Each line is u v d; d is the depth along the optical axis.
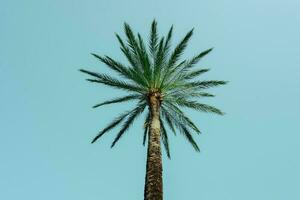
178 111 21.50
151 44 20.89
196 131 21.98
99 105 21.75
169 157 23.48
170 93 20.80
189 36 19.91
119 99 21.44
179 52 19.94
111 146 22.64
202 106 21.38
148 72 19.95
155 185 15.57
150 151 17.02
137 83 20.42
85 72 20.41
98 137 21.98
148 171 16.17
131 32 19.97
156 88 20.23
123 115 21.73
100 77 20.41
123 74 20.25
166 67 20.20
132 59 20.33
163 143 23.39
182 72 20.64
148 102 20.00
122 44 20.33
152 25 20.64
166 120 22.45
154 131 17.98
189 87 20.56
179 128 22.23
